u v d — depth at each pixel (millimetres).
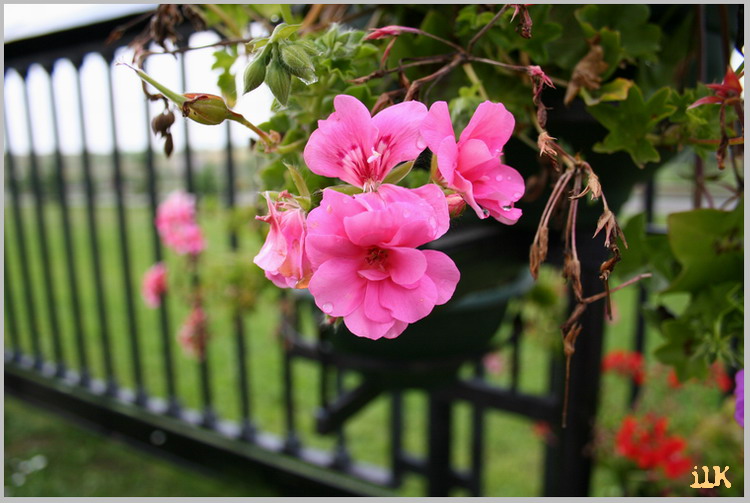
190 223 1917
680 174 878
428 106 713
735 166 712
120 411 2420
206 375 2191
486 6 679
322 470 2059
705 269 724
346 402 1412
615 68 700
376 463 2324
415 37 729
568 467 1350
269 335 3490
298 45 509
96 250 2377
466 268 887
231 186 1901
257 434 2164
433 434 1764
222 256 1776
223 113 534
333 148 460
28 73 2412
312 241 428
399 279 432
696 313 739
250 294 1729
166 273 2111
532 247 550
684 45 775
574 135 779
